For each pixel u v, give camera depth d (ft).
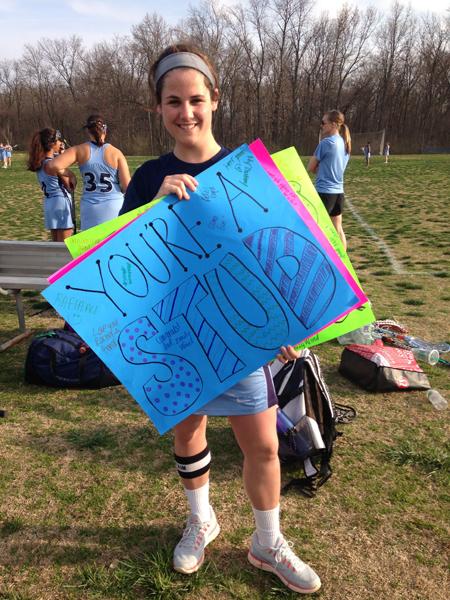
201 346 6.11
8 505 8.46
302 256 5.99
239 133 214.69
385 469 9.29
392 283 21.31
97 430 10.66
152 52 204.64
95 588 6.88
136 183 6.51
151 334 6.04
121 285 5.93
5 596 6.80
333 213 22.11
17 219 43.39
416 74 217.36
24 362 14.15
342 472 9.22
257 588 6.86
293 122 213.46
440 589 6.81
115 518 8.18
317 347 14.73
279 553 6.86
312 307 6.01
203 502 7.34
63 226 21.17
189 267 6.00
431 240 30.81
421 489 8.76
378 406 11.48
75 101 226.99
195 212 5.92
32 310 18.65
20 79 233.76
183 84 5.77
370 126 227.81
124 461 9.64
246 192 5.97
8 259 14.96
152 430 10.70
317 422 9.16
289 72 210.38
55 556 7.45
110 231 6.02
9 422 10.98
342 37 211.82
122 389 12.60
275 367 9.91
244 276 6.03
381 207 47.88
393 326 15.21
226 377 6.08
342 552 7.45
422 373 12.26
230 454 9.77
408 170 94.17
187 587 6.84
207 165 6.19
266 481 6.62
